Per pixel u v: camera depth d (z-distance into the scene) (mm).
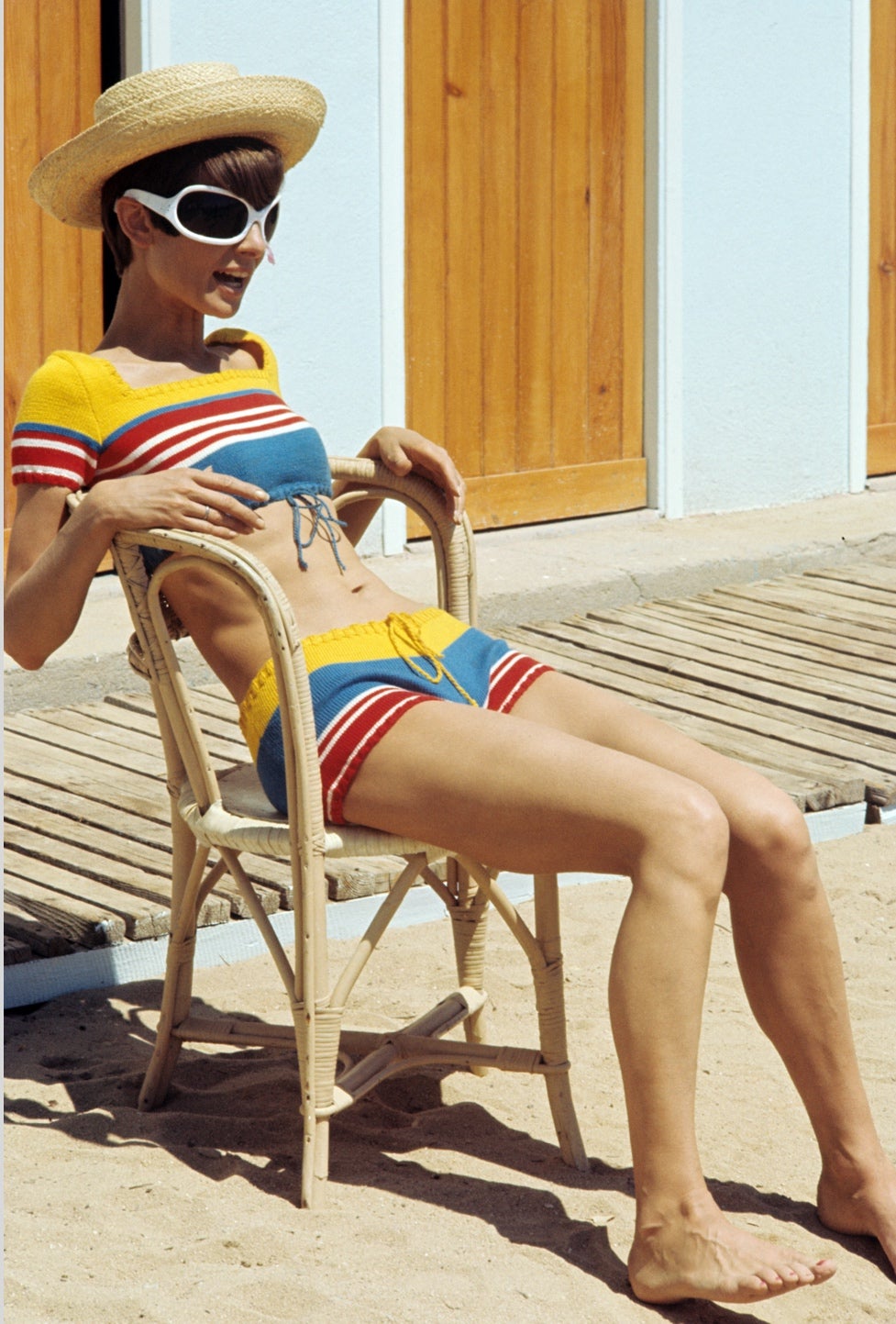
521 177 8406
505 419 8531
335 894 4672
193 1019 3664
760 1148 3604
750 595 8039
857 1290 3084
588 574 7762
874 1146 3260
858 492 9961
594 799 3057
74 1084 3766
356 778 3275
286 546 3525
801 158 9367
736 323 9250
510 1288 2998
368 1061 3461
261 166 3539
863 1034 4133
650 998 2977
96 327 7305
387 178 7840
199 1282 2969
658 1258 2971
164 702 3434
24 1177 3312
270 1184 3352
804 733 6051
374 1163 3467
